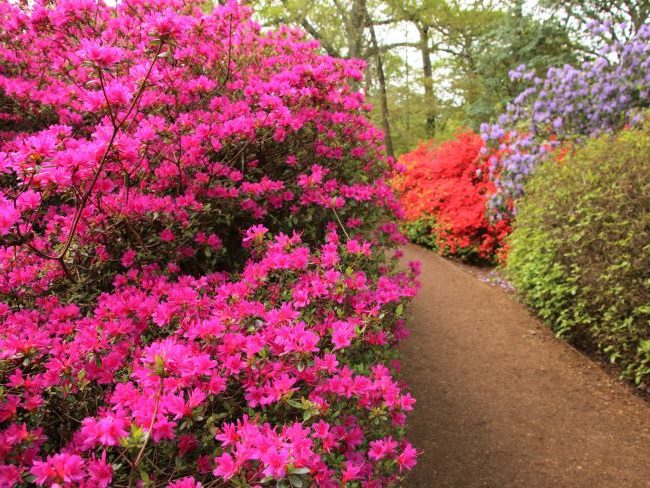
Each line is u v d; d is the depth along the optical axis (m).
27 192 1.58
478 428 3.12
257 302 1.74
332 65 3.45
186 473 1.35
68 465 1.02
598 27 6.67
